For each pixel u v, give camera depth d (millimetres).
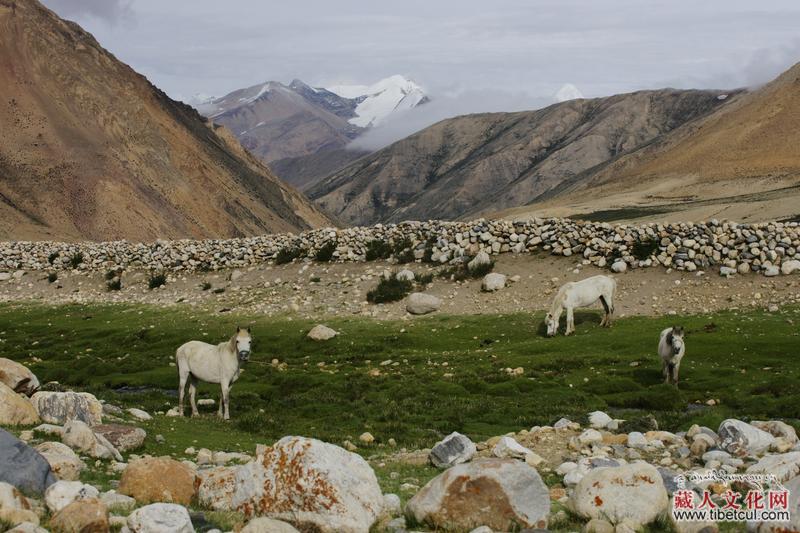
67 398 20906
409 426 28453
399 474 18859
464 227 66250
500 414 30156
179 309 64812
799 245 52812
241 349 28438
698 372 35469
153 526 10836
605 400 32188
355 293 61938
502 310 54281
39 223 172000
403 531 12336
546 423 27656
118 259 81188
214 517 12594
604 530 12086
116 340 55750
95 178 191500
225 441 24047
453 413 30266
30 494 12914
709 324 44281
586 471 17141
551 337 46031
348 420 30000
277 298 63812
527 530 11891
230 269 73812
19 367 22906
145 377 42250
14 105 197375
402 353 45219
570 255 59875
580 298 46312
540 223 63969
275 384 39531
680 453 19922
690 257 54906
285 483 12391
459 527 12422
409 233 68188
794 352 37656
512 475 12672
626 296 52938
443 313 55531
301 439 12898
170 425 25891
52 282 80500
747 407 29000
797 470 16078
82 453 17844
